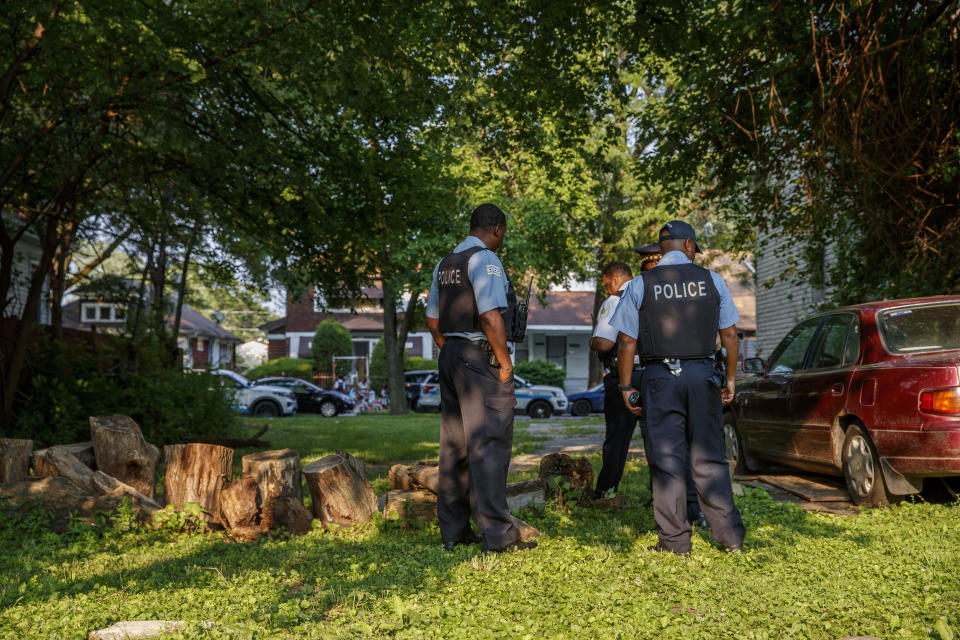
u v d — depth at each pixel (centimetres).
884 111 907
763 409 746
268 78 882
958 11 859
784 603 326
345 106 871
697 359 437
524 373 3538
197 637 289
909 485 542
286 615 311
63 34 740
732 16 966
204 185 1021
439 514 463
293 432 1606
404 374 2911
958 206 916
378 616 314
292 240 1122
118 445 609
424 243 2033
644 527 508
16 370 1023
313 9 824
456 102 938
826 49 867
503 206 2269
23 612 327
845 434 610
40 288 1048
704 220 3173
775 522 516
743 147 1131
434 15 911
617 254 2972
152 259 1590
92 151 912
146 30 707
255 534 505
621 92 1102
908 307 612
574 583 362
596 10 980
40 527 515
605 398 577
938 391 521
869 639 271
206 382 1316
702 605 324
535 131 1138
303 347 4253
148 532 529
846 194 1043
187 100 939
